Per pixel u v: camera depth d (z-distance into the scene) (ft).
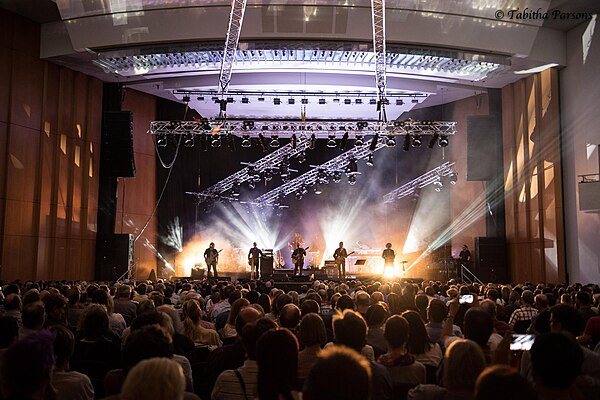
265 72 75.92
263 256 80.53
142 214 82.64
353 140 97.50
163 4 61.36
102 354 17.94
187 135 87.20
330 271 80.12
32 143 66.64
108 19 62.85
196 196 90.84
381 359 14.78
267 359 10.32
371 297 26.45
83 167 73.05
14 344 9.60
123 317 28.78
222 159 95.35
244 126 71.82
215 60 68.95
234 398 13.16
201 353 20.70
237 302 22.02
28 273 65.36
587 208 60.95
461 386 10.34
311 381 7.16
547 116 70.74
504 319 26.68
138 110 82.58
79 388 13.19
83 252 71.87
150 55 66.23
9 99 64.28
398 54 65.82
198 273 81.92
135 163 81.97
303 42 63.57
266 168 94.17
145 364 7.72
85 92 74.02
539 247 71.05
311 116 90.99
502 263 75.87
